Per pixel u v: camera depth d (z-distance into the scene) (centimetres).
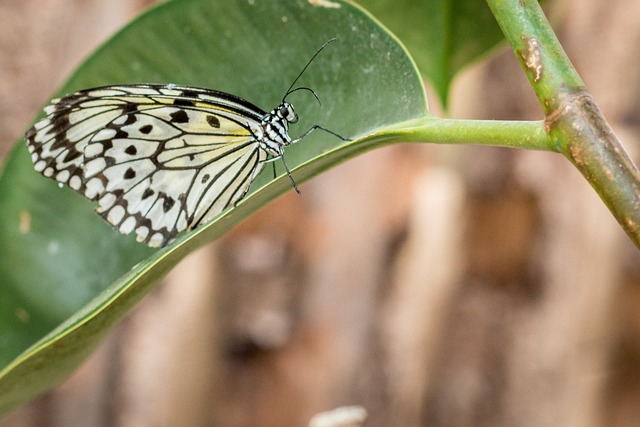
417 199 123
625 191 75
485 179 123
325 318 126
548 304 125
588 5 118
